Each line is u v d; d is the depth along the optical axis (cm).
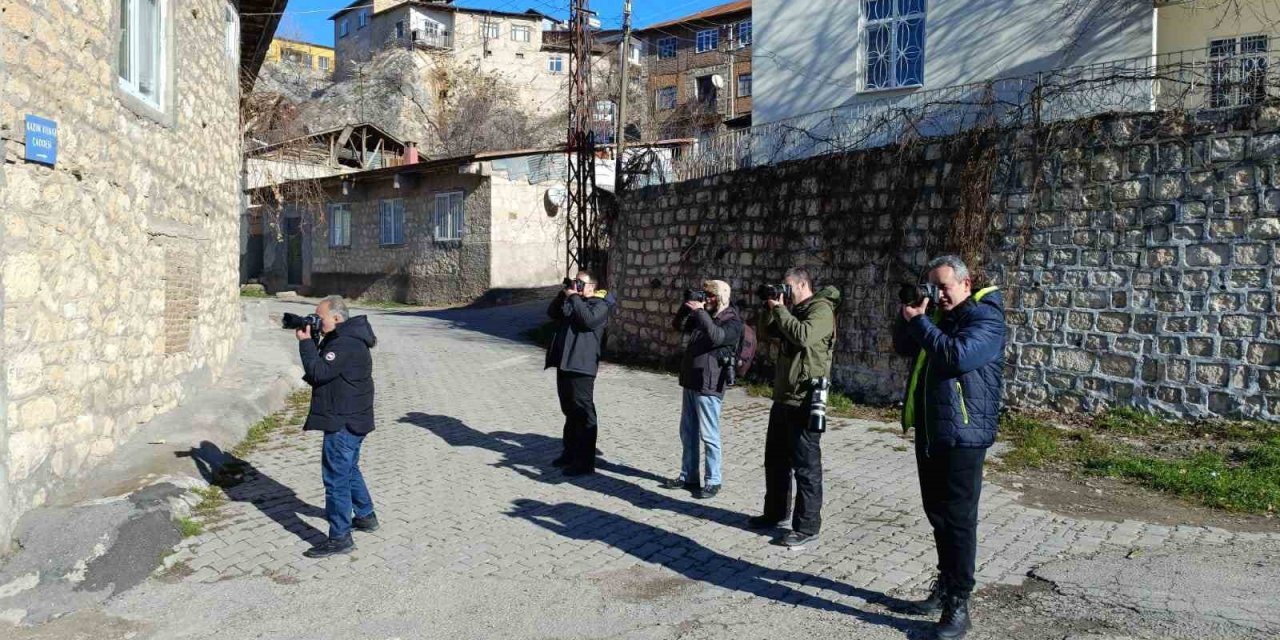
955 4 1196
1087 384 809
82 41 546
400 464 707
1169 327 760
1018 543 505
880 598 428
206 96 894
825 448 762
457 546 513
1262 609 397
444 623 407
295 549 506
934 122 1095
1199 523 545
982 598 424
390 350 1466
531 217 2359
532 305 2248
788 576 461
